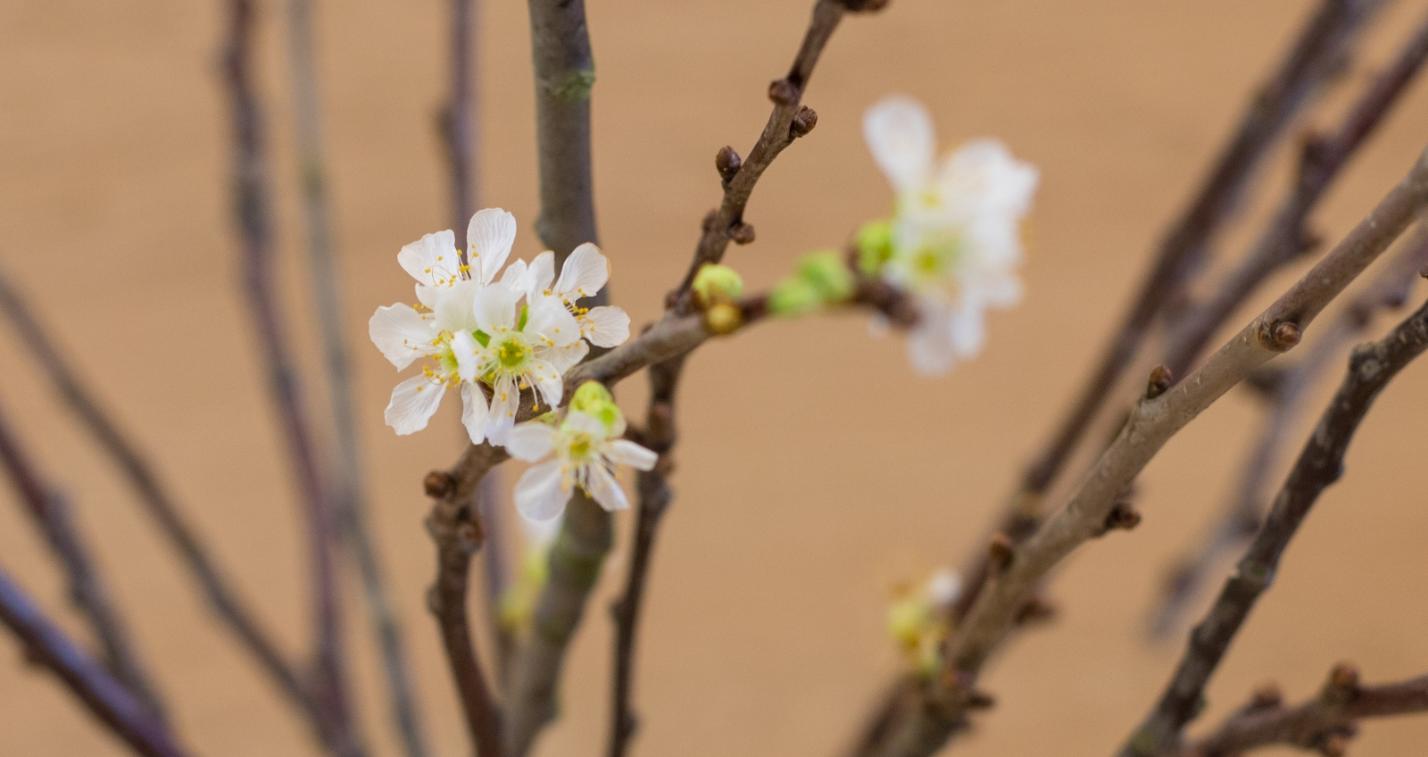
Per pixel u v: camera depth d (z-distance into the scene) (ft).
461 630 2.26
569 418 2.12
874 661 4.89
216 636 4.78
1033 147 5.57
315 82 2.89
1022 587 2.29
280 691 2.77
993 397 5.31
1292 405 3.23
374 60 5.54
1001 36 5.67
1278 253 2.55
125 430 5.05
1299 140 2.54
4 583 2.43
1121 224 5.52
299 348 4.81
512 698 2.50
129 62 5.44
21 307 2.70
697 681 4.86
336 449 2.88
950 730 2.45
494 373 2.14
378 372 5.14
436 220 5.34
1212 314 2.57
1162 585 3.86
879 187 5.39
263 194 2.82
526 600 2.63
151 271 5.29
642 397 3.39
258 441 5.14
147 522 4.90
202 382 5.20
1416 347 2.13
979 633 2.35
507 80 5.59
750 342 5.38
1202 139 5.58
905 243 2.44
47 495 2.67
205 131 5.42
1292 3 5.86
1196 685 2.29
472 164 2.64
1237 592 2.25
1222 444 5.28
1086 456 2.79
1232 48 5.74
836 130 5.49
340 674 2.78
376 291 5.21
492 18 5.62
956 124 5.51
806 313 2.29
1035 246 5.49
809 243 5.31
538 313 2.13
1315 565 5.15
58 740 4.71
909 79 5.57
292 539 5.00
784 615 4.97
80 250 5.26
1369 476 5.32
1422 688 2.24
